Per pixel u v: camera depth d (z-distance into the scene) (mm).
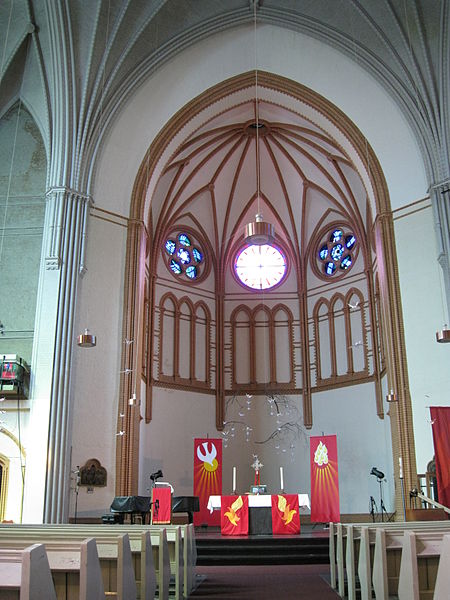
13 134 21453
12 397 18281
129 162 22047
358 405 26250
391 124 21594
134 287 21109
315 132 25797
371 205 23062
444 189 19922
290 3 21656
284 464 27609
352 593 8773
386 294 20781
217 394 28625
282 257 30609
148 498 17328
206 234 30500
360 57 21375
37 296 19375
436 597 4832
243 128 27156
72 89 20625
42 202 20656
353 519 25047
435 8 20094
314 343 28797
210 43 22328
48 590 4297
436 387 19141
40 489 17375
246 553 15898
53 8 20141
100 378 19797
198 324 29156
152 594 7355
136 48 21516
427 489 18297
